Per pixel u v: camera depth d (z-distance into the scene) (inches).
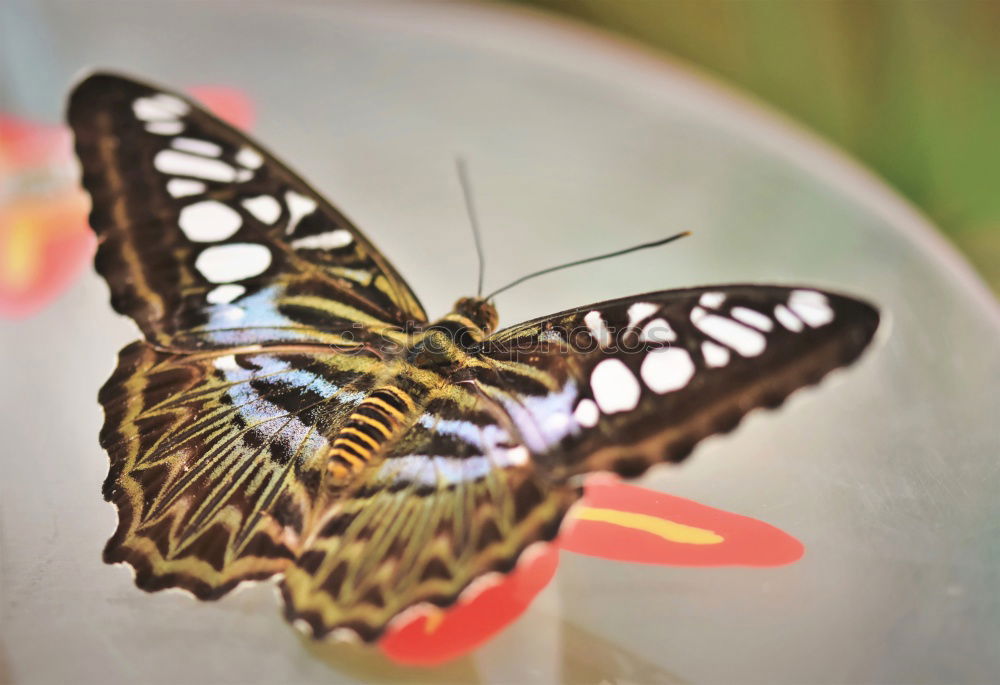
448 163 15.9
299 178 13.9
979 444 13.8
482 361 13.4
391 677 12.6
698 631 12.7
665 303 13.1
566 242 15.2
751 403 12.7
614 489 13.6
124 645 12.8
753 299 12.9
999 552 13.1
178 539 13.2
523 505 12.9
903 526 13.3
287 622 12.8
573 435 12.9
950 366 14.3
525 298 14.8
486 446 13.1
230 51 16.7
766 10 19.4
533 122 16.2
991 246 17.6
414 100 16.4
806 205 15.7
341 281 13.9
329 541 13.0
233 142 13.8
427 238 15.2
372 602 12.7
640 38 19.6
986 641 12.7
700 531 13.3
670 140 16.2
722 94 16.6
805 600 13.0
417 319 14.0
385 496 13.1
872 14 19.4
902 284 14.9
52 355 14.3
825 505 13.4
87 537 13.3
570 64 16.8
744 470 13.7
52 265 14.8
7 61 16.0
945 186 18.7
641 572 13.1
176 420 13.6
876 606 12.9
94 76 13.7
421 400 13.4
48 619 12.9
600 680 12.6
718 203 15.6
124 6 16.9
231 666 12.7
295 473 13.4
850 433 13.9
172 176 13.7
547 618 12.8
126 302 13.6
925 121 19.3
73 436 13.9
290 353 13.8
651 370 12.9
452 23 17.1
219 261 13.7
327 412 13.6
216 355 13.7
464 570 12.8
